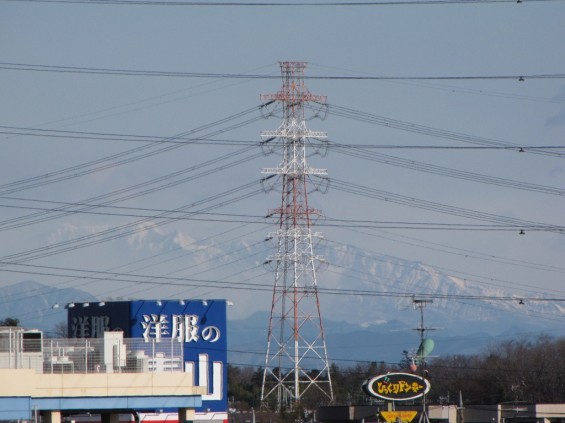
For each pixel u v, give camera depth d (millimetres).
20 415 189625
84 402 196500
